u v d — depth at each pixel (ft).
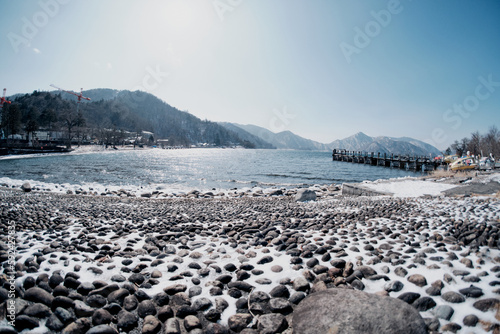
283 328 7.74
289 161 204.13
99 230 18.54
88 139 371.56
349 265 11.21
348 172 124.47
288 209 28.68
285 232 17.44
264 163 174.29
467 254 12.00
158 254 13.70
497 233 13.74
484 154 162.71
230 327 7.88
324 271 11.08
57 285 9.76
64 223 20.86
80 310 8.15
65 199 36.68
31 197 36.40
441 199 29.73
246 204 35.50
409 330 6.81
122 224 20.92
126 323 7.82
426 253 12.59
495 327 7.11
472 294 8.59
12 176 76.54
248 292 9.78
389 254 12.48
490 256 11.61
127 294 9.29
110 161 158.30
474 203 25.31
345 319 7.20
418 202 28.19
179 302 9.09
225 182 76.95
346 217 22.35
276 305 8.70
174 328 7.61
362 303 7.73
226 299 9.29
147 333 7.48
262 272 11.23
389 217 21.34
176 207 32.04
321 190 58.39
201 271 11.16
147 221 22.66
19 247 13.83
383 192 39.91
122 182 71.31
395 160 168.14
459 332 7.13
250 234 17.46
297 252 13.20
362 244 14.39
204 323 8.12
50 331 7.28
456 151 201.05
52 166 115.65
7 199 32.32
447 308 7.98
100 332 7.14
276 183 76.59
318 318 7.46
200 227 19.90
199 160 191.21
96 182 69.56
